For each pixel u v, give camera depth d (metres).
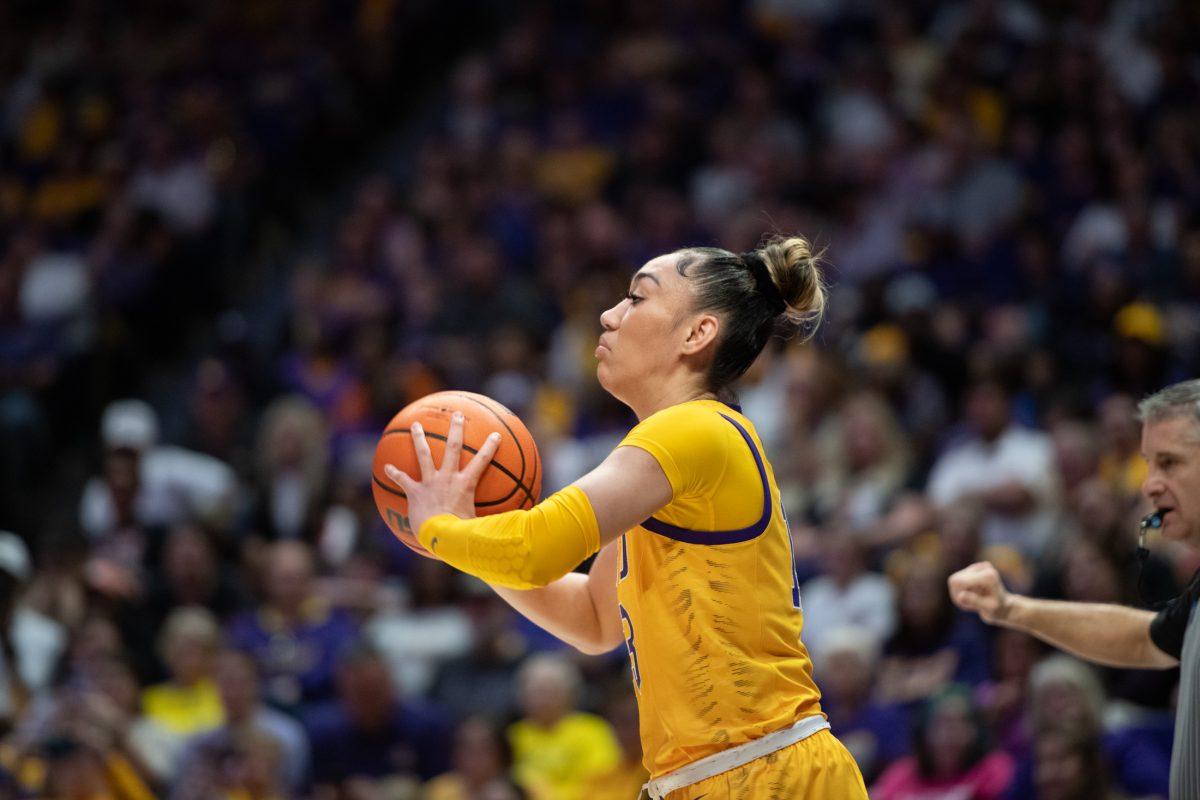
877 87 19.67
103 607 13.29
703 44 21.56
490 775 11.11
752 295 5.34
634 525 4.87
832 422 14.23
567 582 5.64
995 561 11.61
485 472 5.20
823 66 20.67
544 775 11.35
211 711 12.52
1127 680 10.44
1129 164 17.02
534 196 20.09
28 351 19.12
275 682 13.00
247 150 21.73
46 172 22.48
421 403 5.34
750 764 4.95
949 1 21.25
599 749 11.52
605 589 5.58
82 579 13.35
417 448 5.16
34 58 25.31
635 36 22.31
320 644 13.31
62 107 23.73
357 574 14.02
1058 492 12.66
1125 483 12.32
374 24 24.56
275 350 19.27
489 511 5.20
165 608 13.80
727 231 17.72
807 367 14.52
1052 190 17.50
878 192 18.14
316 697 13.01
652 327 5.30
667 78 21.25
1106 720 9.95
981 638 11.12
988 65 19.41
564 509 4.77
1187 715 5.20
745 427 5.12
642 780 10.72
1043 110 18.56
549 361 17.47
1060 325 15.70
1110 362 13.97
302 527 14.95
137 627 13.41
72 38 25.33
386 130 24.30
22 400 17.86
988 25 19.83
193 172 21.09
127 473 15.32
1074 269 16.22
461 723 12.30
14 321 19.58
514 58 22.45
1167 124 17.53
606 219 18.64
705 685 4.96
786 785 4.93
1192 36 19.27
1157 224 16.48
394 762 11.93
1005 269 16.42
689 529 5.01
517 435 5.30
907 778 9.96
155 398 19.53
